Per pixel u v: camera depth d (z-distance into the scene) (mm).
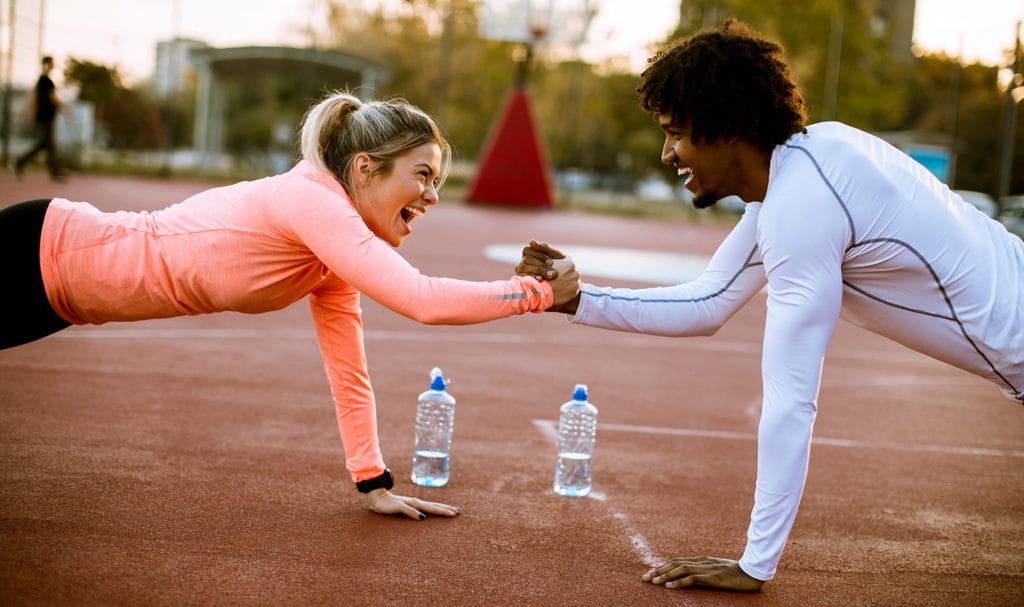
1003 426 6023
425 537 3232
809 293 2617
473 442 4602
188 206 2834
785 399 2701
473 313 2869
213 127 33688
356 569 2885
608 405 5727
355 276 2732
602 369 6918
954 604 2992
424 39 49281
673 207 41812
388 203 2900
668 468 4445
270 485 3658
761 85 2648
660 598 2850
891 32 41219
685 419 5527
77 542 2914
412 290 2752
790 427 2721
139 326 7051
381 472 3447
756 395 6410
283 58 29719
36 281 2711
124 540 2967
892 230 2641
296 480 3750
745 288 3162
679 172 2916
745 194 2873
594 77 50188
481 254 13977
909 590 3090
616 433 5066
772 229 2643
